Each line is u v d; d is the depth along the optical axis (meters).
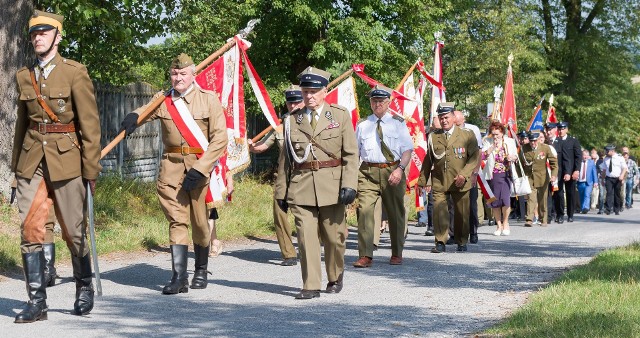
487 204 16.50
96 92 17.70
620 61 47.09
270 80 28.52
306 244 8.58
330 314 7.66
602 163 27.11
